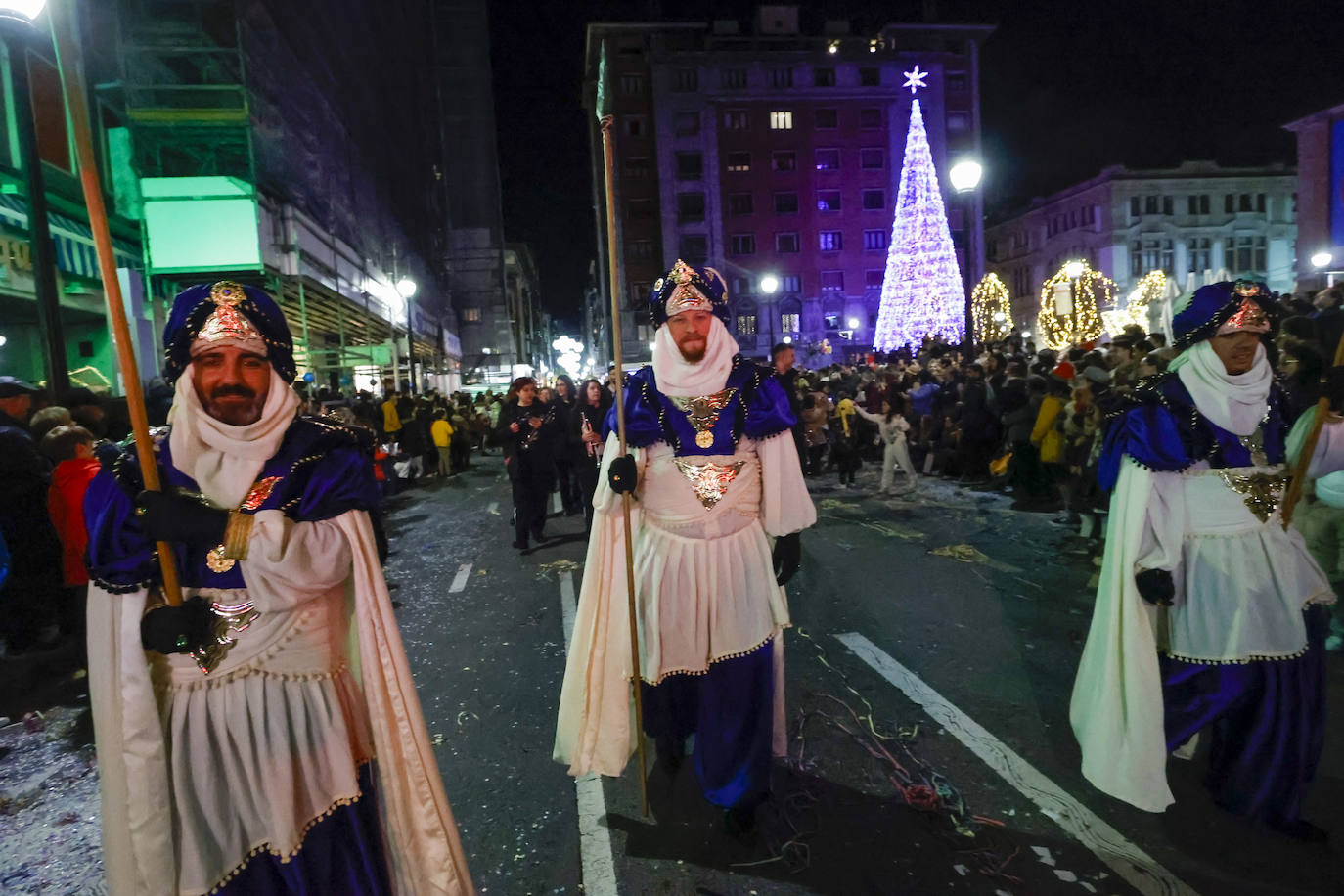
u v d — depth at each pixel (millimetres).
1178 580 2857
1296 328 5000
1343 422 2793
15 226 10820
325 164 20797
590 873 2877
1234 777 2855
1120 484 2900
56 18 1639
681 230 52656
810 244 53688
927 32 54594
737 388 2932
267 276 15062
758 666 2924
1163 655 2986
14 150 10922
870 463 14570
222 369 1830
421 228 42500
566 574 7402
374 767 2135
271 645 1893
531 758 3801
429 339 38281
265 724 1880
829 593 6113
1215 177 48594
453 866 2133
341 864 1997
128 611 1825
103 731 1847
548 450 8602
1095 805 3131
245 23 15453
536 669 4988
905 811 3154
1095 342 11828
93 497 1842
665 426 2932
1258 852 2797
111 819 1851
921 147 27672
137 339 12508
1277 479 2781
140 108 14156
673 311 2881
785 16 54406
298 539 1856
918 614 5523
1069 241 51812
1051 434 8375
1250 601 2711
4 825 3529
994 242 60469
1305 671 2756
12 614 5668
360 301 22562
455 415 18375
